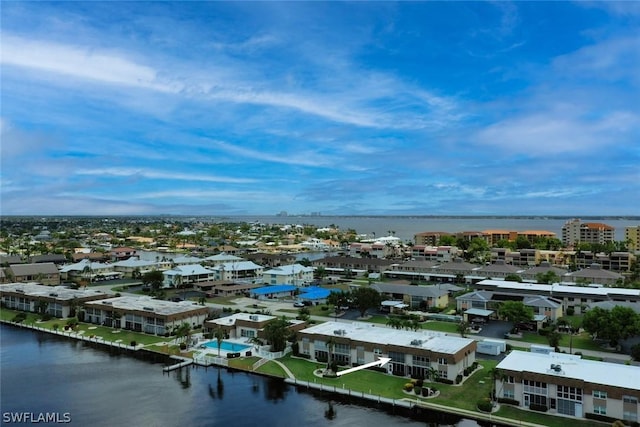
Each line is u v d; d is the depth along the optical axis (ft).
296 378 349.82
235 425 288.30
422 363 343.05
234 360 387.55
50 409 312.09
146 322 485.15
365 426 283.59
